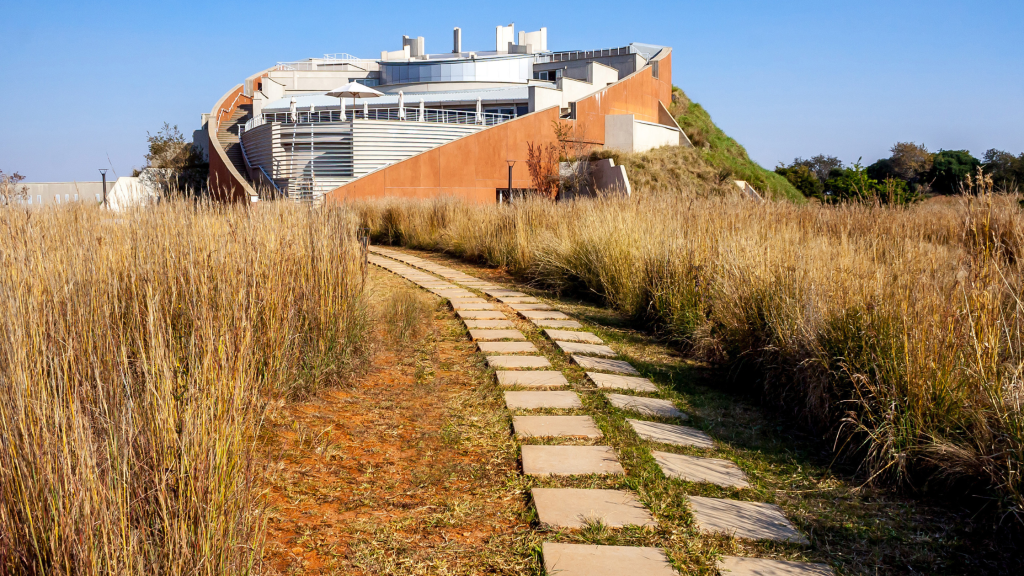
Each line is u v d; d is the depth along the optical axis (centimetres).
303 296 491
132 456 215
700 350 611
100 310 340
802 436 432
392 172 2841
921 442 353
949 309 378
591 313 830
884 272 459
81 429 195
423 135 3172
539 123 3192
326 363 485
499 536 293
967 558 283
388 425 423
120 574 190
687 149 3591
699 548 285
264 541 248
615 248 889
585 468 364
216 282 397
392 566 266
